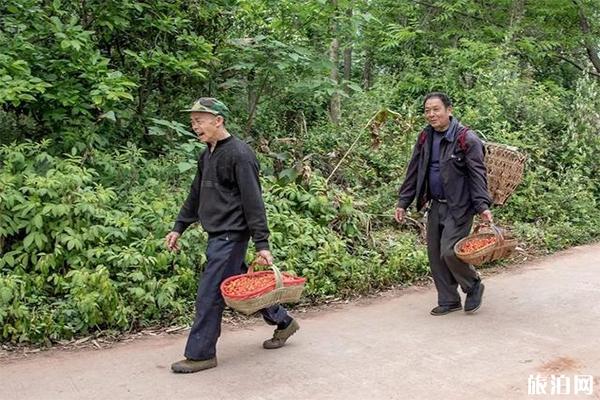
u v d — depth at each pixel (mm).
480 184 4840
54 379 3834
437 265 5137
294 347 4371
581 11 12570
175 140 6988
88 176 5344
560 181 8812
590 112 9500
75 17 6094
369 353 4230
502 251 4840
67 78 6105
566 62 13656
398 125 8617
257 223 3871
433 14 12539
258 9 7672
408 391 3613
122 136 6898
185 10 7281
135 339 4578
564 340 4430
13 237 5117
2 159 5645
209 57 6918
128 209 5590
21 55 5875
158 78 7230
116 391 3652
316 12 7688
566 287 5828
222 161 3912
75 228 5066
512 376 3807
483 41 11609
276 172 7301
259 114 8266
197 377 3846
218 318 3959
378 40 11953
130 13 6836
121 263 4871
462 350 4258
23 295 4520
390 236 6859
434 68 11383
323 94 7945
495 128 8750
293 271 5465
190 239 5285
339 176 7793
